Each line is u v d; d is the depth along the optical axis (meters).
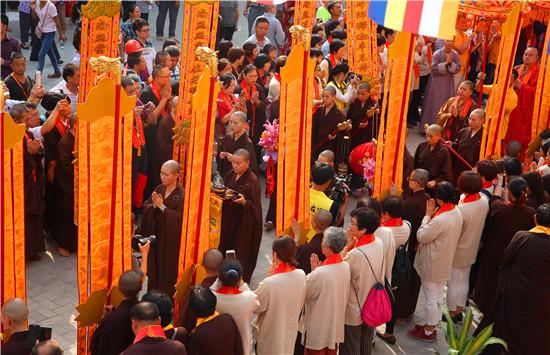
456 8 6.18
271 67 12.47
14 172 5.25
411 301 8.15
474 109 10.42
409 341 8.00
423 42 14.43
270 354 6.22
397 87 7.67
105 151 5.45
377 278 6.67
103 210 5.59
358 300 6.66
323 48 13.97
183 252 6.32
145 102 9.90
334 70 11.47
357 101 11.31
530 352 7.25
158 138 9.70
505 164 8.48
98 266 5.69
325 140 10.99
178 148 9.30
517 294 7.17
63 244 9.13
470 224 7.78
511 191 7.85
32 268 8.84
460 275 8.04
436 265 7.61
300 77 6.95
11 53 12.80
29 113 8.50
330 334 6.42
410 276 7.99
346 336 6.82
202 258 6.46
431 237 7.48
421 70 14.95
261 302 6.11
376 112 11.21
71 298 8.23
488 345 7.50
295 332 6.31
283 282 6.08
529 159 10.94
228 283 5.73
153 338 5.00
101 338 5.46
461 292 8.06
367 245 6.59
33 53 16.03
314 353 6.51
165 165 7.48
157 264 7.52
